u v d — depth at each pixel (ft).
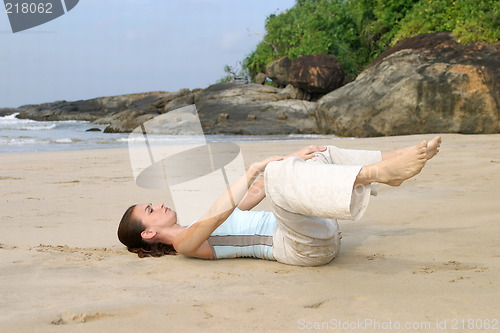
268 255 9.68
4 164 29.48
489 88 45.83
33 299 7.33
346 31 94.53
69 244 11.14
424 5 67.41
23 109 168.66
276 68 91.81
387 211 14.37
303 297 7.43
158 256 10.17
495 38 51.26
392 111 48.52
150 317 6.54
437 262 9.36
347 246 10.84
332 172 7.89
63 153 37.19
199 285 8.14
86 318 6.58
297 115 71.97
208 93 88.99
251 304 7.09
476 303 7.01
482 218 13.11
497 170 21.62
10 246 10.81
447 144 34.65
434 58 50.93
